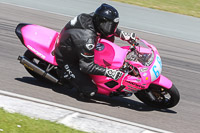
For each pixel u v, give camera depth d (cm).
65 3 4859
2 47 2866
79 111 1914
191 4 5769
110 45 2094
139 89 2084
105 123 1773
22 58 2139
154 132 1752
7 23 3544
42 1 4781
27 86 2173
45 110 1798
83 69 1997
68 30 2028
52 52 2147
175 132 1878
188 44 3919
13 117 1602
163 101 2194
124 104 2212
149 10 5112
